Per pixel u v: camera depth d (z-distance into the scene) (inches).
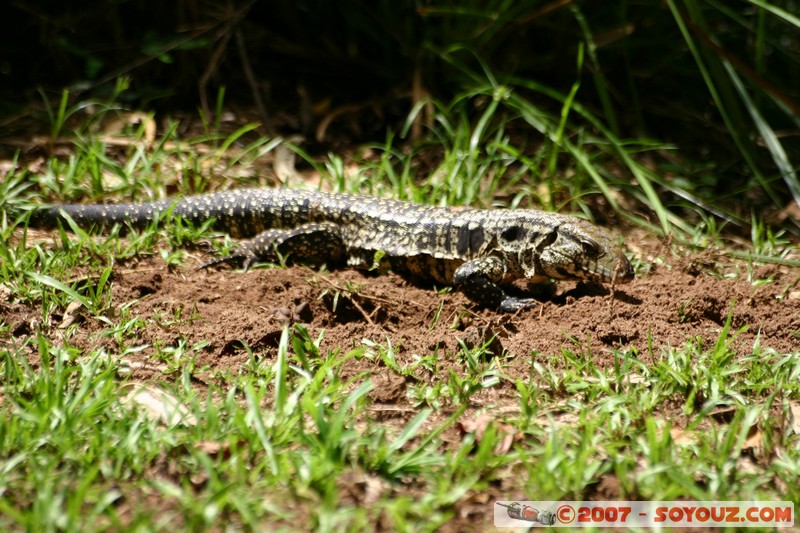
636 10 504.7
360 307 299.6
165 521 185.3
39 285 293.7
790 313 308.0
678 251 372.2
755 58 508.4
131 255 334.3
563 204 392.5
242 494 194.4
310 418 233.6
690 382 250.2
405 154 448.5
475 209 341.7
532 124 442.3
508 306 310.8
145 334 274.5
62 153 430.6
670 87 511.5
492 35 481.4
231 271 331.6
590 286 326.0
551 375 253.6
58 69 509.0
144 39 506.3
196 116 481.4
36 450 206.8
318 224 348.5
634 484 205.2
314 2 516.1
